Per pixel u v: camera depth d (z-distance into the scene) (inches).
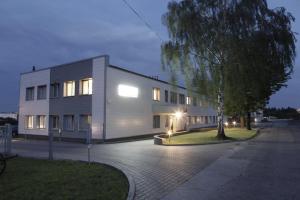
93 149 827.4
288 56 1030.4
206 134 1338.6
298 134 1390.3
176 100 1758.1
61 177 388.5
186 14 999.0
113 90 1150.3
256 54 964.6
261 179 388.8
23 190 317.1
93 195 299.0
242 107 1577.3
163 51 1040.8
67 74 1257.4
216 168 477.1
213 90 1038.4
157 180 392.8
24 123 1472.7
